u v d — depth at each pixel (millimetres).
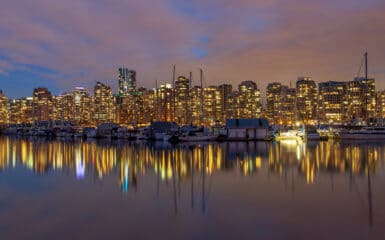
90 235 18594
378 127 111625
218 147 80312
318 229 19078
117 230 19312
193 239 17781
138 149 76812
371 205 24156
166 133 106562
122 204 25203
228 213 22500
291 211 22750
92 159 56875
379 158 54469
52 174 40062
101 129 138625
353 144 89562
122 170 43094
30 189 30891
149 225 20203
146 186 32031
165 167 45406
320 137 109562
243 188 30547
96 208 24078
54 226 20125
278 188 30391
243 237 18000
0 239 18141
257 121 106312
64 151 74312
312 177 36125
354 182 33031
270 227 19516
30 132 183500
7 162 53312
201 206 24375
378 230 18781
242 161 51250
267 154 62469
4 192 29625
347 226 19516
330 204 24500
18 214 22625
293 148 76688
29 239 18078
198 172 40438
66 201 26234
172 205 24797
